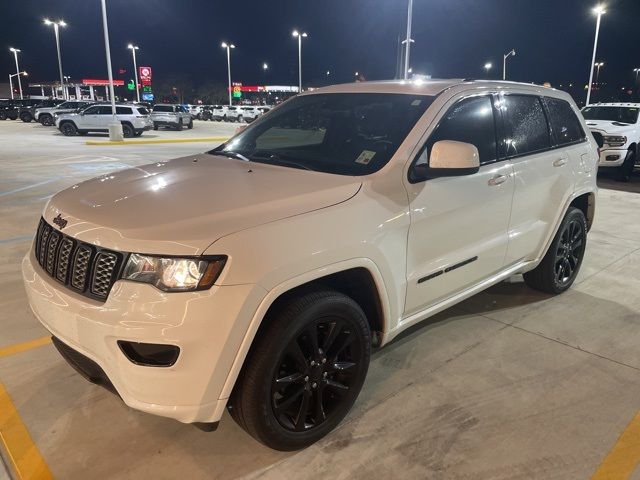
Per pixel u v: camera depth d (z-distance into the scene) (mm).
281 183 2801
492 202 3535
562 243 4594
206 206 2461
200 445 2695
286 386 2506
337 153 3227
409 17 20484
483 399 3117
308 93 4078
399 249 2889
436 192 3076
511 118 3840
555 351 3709
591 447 2717
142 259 2174
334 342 2686
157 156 16188
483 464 2586
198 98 82812
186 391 2191
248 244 2238
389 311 2910
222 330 2162
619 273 5371
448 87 3434
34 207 8000
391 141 3092
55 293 2418
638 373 3441
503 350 3709
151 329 2109
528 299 4633
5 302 4332
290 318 2381
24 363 3420
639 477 2510
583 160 4621
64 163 13898
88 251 2332
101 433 2771
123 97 93062
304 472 2518
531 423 2902
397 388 3215
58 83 83625
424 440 2752
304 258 2375
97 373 2424
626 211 8523
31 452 2623
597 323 4172
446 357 3598
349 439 2750
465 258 3393
